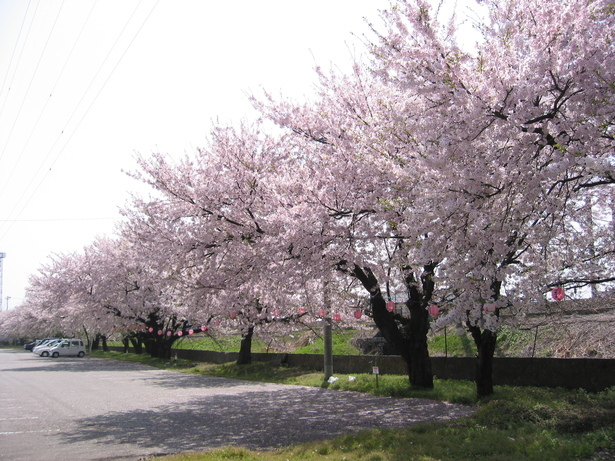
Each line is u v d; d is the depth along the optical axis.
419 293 14.87
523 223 9.03
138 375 26.09
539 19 7.42
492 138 8.09
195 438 9.52
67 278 34.56
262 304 19.53
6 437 9.92
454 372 17.14
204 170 14.05
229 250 13.75
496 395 12.65
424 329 15.23
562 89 7.68
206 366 29.67
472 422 9.45
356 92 12.27
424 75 8.18
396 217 10.35
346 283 15.07
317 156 12.79
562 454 6.41
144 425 11.09
